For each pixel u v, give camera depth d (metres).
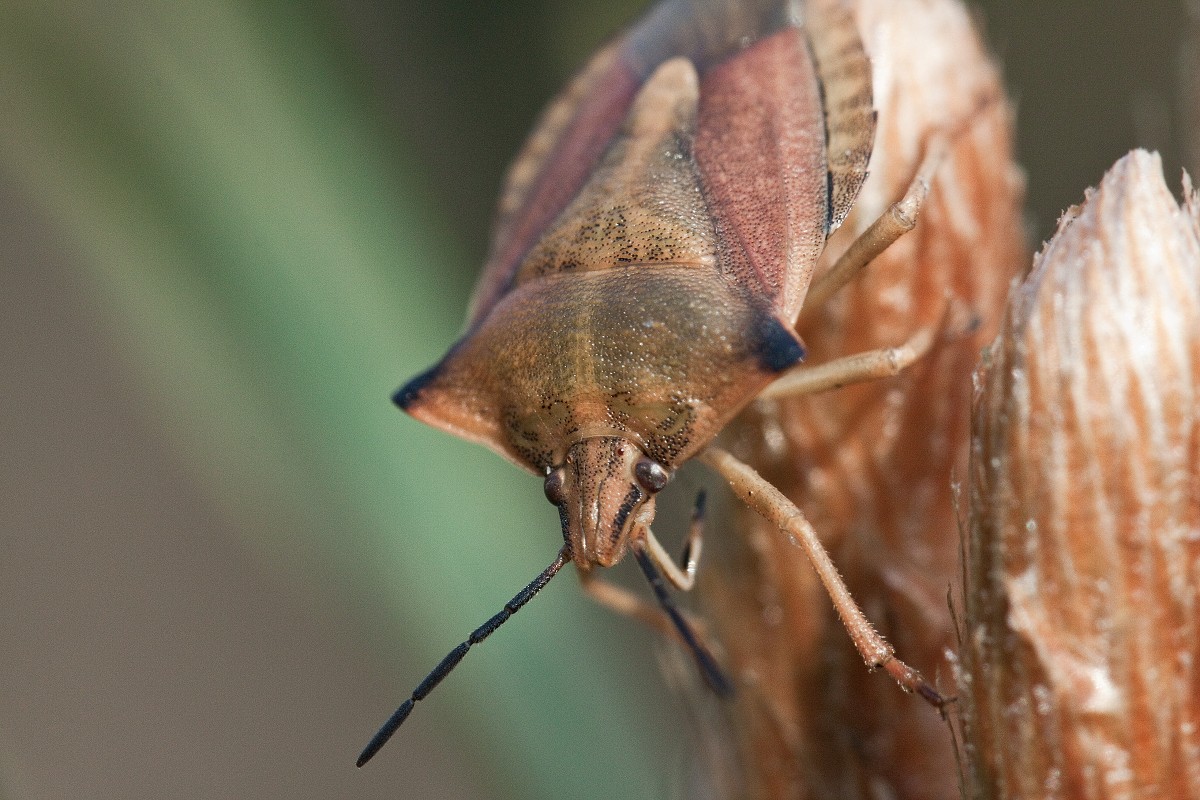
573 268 0.09
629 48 0.09
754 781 0.09
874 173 0.09
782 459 0.09
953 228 0.09
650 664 0.09
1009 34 0.10
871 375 0.08
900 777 0.08
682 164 0.09
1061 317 0.08
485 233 0.10
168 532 0.10
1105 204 0.08
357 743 0.10
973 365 0.09
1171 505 0.08
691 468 0.09
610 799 0.08
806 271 0.08
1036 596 0.08
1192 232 0.08
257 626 0.10
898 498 0.09
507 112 0.10
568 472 0.08
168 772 0.10
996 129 0.09
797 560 0.09
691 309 0.08
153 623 0.10
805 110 0.09
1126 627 0.08
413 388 0.09
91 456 0.10
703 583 0.09
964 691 0.08
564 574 0.09
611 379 0.08
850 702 0.09
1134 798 0.08
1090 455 0.08
